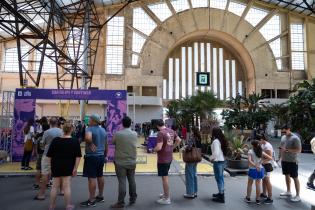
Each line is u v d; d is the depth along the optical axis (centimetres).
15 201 575
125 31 3478
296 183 604
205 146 1468
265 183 594
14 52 3312
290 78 3609
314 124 1736
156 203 576
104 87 3384
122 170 537
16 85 3247
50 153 491
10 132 1157
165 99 3834
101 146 559
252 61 3616
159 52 3519
